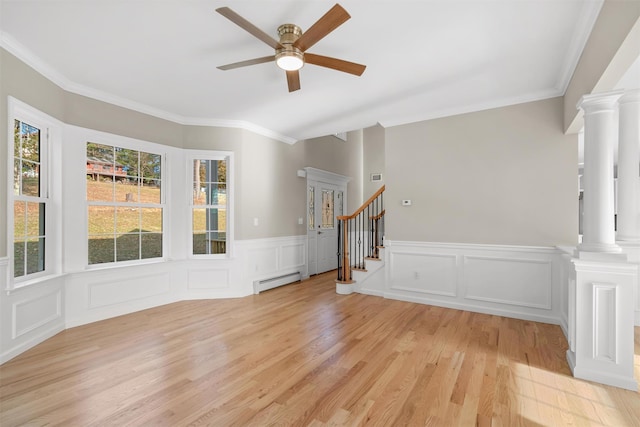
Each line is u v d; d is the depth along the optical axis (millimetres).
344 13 1816
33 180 3018
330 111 4164
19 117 2814
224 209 4641
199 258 4477
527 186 3602
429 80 3217
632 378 2135
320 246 6566
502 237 3732
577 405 1960
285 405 1954
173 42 2557
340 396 2055
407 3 2064
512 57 2748
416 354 2678
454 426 1764
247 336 3068
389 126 4512
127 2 2064
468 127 3943
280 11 2164
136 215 3982
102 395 2053
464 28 2334
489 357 2621
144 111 3969
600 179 2332
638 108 3375
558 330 3238
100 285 3545
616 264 2174
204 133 4480
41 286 2924
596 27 2162
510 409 1918
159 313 3789
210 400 2004
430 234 4184
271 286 5062
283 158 5441
